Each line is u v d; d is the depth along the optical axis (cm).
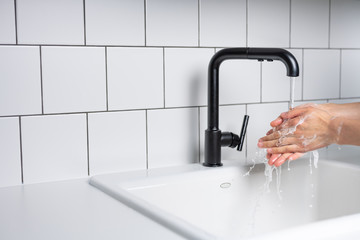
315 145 87
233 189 94
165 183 85
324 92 120
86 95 87
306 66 116
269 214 98
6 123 81
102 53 88
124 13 90
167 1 94
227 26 103
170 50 96
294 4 112
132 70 92
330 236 53
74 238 55
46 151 85
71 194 77
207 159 96
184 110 99
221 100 104
